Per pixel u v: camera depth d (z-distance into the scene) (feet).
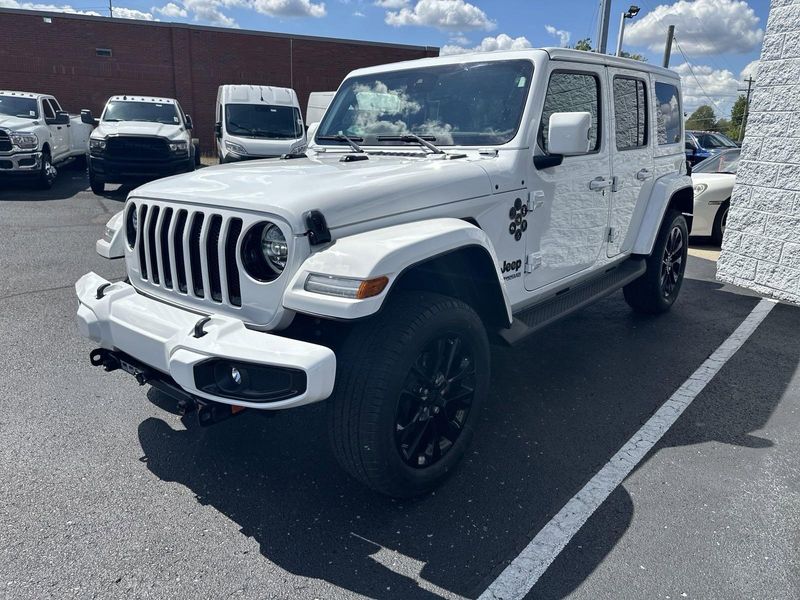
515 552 8.48
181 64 80.28
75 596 7.46
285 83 84.43
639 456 10.97
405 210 9.53
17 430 11.30
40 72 76.59
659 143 17.70
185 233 9.29
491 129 11.98
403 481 9.06
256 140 45.03
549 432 11.81
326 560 8.25
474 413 10.27
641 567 8.18
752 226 21.91
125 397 12.71
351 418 8.45
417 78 13.47
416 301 9.05
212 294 9.32
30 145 40.27
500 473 10.39
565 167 12.87
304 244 8.35
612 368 14.97
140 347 9.09
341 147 13.51
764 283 21.72
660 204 17.02
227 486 9.86
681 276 19.53
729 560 8.33
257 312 8.73
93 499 9.40
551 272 13.10
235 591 7.66
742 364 15.26
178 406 8.77
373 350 8.47
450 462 9.87
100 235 28.19
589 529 8.95
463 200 10.40
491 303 10.68
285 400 7.72
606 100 14.37
